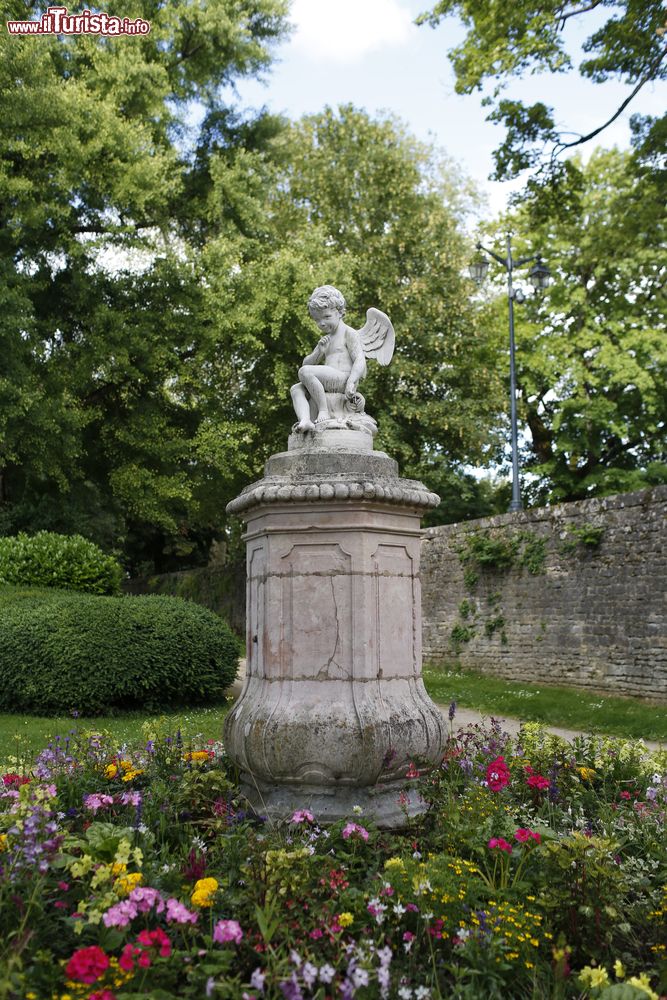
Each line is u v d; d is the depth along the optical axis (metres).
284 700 4.55
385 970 2.66
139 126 16.33
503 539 15.52
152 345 17.31
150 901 2.86
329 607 4.61
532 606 14.73
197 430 18.48
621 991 2.66
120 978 2.61
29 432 15.83
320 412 5.10
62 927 3.05
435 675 16.16
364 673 4.54
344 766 4.37
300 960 2.68
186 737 7.02
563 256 23.75
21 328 14.72
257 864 3.26
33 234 16.30
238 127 20.83
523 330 24.03
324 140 22.67
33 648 9.91
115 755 5.34
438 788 4.41
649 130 13.00
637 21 11.98
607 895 3.24
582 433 23.88
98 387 18.38
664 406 23.14
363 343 5.47
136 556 34.59
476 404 21.95
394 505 4.75
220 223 18.84
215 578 27.48
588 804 4.66
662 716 10.22
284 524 4.68
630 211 13.81
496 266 25.14
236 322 17.27
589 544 13.47
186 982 2.80
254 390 20.30
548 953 3.11
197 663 10.48
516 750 5.59
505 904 3.12
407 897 3.20
